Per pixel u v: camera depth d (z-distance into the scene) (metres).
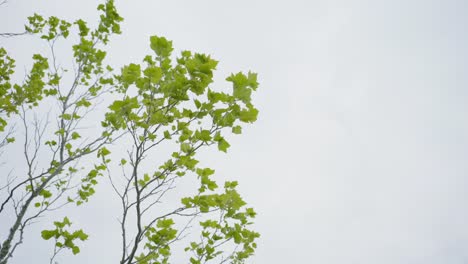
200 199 2.51
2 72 3.94
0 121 3.54
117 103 2.09
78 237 2.58
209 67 1.99
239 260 3.22
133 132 2.15
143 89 2.11
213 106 2.04
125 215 2.17
